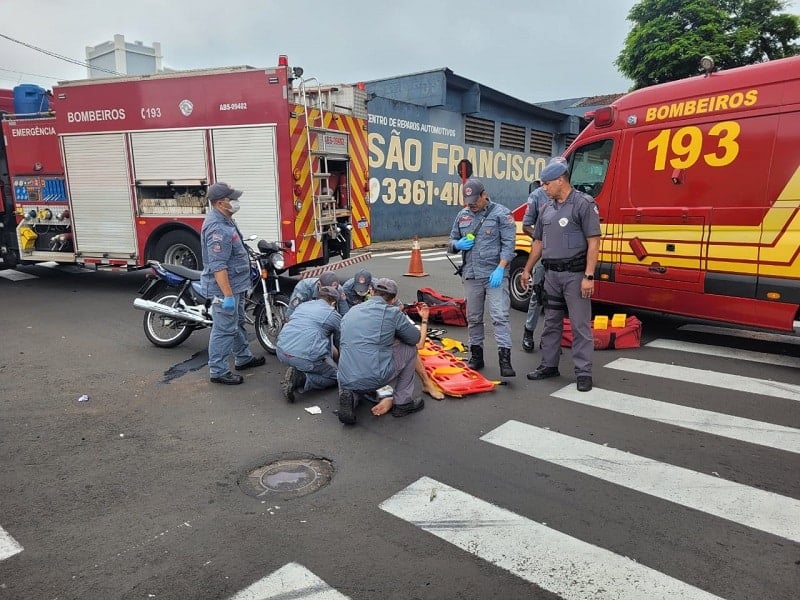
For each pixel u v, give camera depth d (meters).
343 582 2.79
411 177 19.98
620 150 6.98
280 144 8.02
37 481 3.78
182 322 6.68
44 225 9.93
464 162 9.83
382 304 4.66
